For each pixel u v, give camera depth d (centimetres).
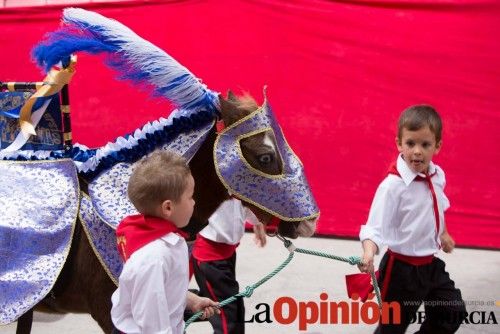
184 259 214
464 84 586
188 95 266
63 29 264
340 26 602
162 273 204
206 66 626
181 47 628
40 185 255
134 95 638
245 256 560
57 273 243
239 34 618
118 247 231
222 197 277
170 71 263
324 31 604
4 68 663
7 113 274
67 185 256
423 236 316
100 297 254
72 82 645
